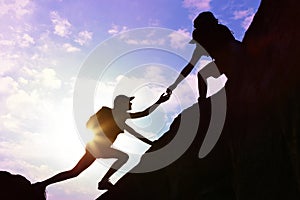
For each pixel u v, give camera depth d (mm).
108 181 4215
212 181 3234
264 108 2725
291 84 2477
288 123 2391
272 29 3018
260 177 2541
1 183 4156
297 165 2262
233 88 3406
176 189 3471
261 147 2604
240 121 3031
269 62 2910
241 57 3490
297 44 2588
